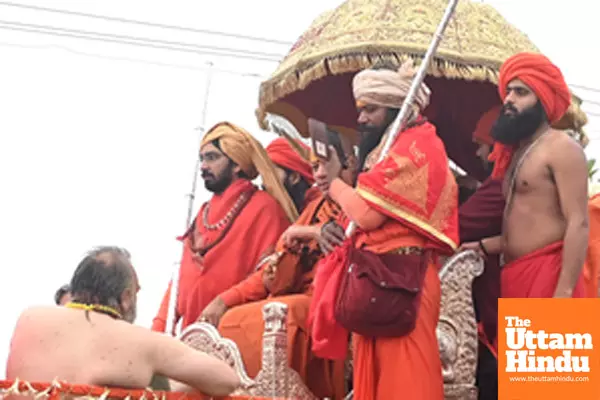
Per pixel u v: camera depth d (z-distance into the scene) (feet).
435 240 14.88
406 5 20.01
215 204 20.76
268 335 16.39
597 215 18.19
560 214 15.69
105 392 11.30
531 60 16.11
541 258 15.66
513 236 16.07
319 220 19.08
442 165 15.11
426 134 15.33
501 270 16.52
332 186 15.69
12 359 12.08
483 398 17.54
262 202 20.45
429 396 14.40
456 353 15.94
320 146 18.16
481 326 17.15
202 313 18.81
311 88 22.57
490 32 19.99
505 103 16.26
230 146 20.70
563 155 15.58
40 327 12.12
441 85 22.06
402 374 14.37
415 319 14.42
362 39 19.51
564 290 15.24
